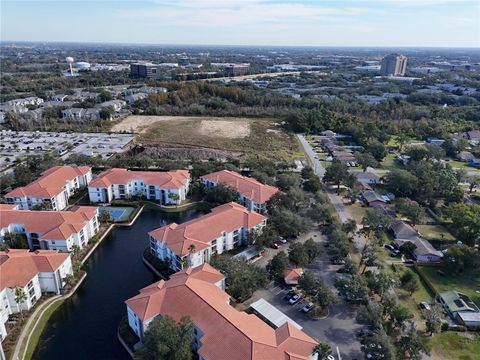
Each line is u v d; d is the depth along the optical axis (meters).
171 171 158.50
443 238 121.25
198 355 71.38
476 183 159.62
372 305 79.94
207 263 95.81
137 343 77.31
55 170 147.75
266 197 134.38
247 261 99.69
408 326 81.56
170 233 105.62
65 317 86.50
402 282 96.88
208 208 142.88
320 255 110.19
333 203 145.62
